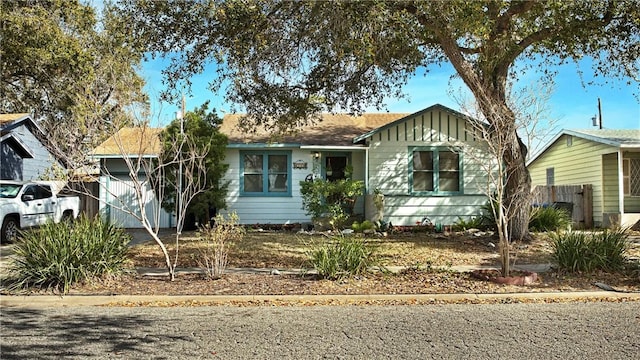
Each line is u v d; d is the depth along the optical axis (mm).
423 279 8406
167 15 10180
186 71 11094
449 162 17188
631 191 18156
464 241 13266
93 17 23250
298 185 17359
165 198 15289
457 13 9164
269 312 6625
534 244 12227
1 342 5250
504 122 8977
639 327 5816
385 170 17094
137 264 9781
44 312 6602
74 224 8711
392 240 13703
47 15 21672
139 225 18953
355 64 11992
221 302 7148
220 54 10477
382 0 8695
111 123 9883
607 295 7496
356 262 8602
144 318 6285
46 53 21188
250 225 17031
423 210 17000
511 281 8070
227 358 4754
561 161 21625
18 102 25984
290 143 17031
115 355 4836
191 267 9484
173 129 15508
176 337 5445
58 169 14984
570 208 18312
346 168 16516
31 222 14750
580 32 11102
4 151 18734
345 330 5727
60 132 11758
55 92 23047
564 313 6535
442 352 4918
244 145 16906
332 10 8656
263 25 9820
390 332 5637
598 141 17641
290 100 13242
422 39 11875
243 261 10125
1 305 6949
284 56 10664
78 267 7758
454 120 17156
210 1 9344
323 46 10117
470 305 7035
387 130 17109
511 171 12117
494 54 11312
